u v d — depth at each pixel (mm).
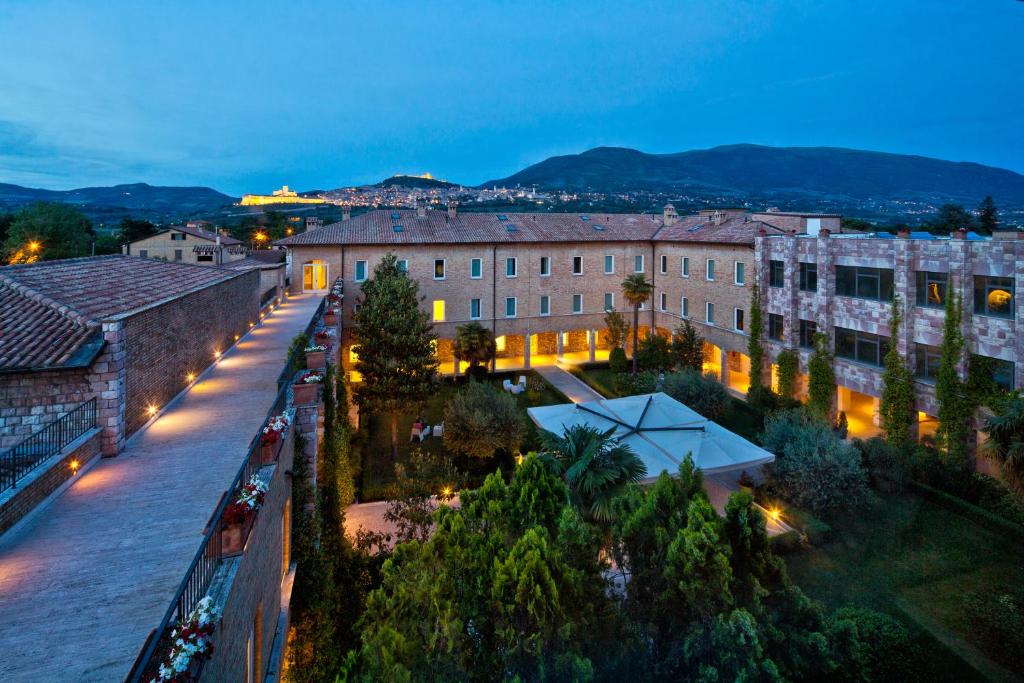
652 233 52625
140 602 7062
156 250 69500
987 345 23969
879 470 15734
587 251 50438
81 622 6633
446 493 20828
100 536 8664
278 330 29047
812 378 33219
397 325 30078
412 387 29109
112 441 11883
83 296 13953
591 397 40500
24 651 6105
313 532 14227
